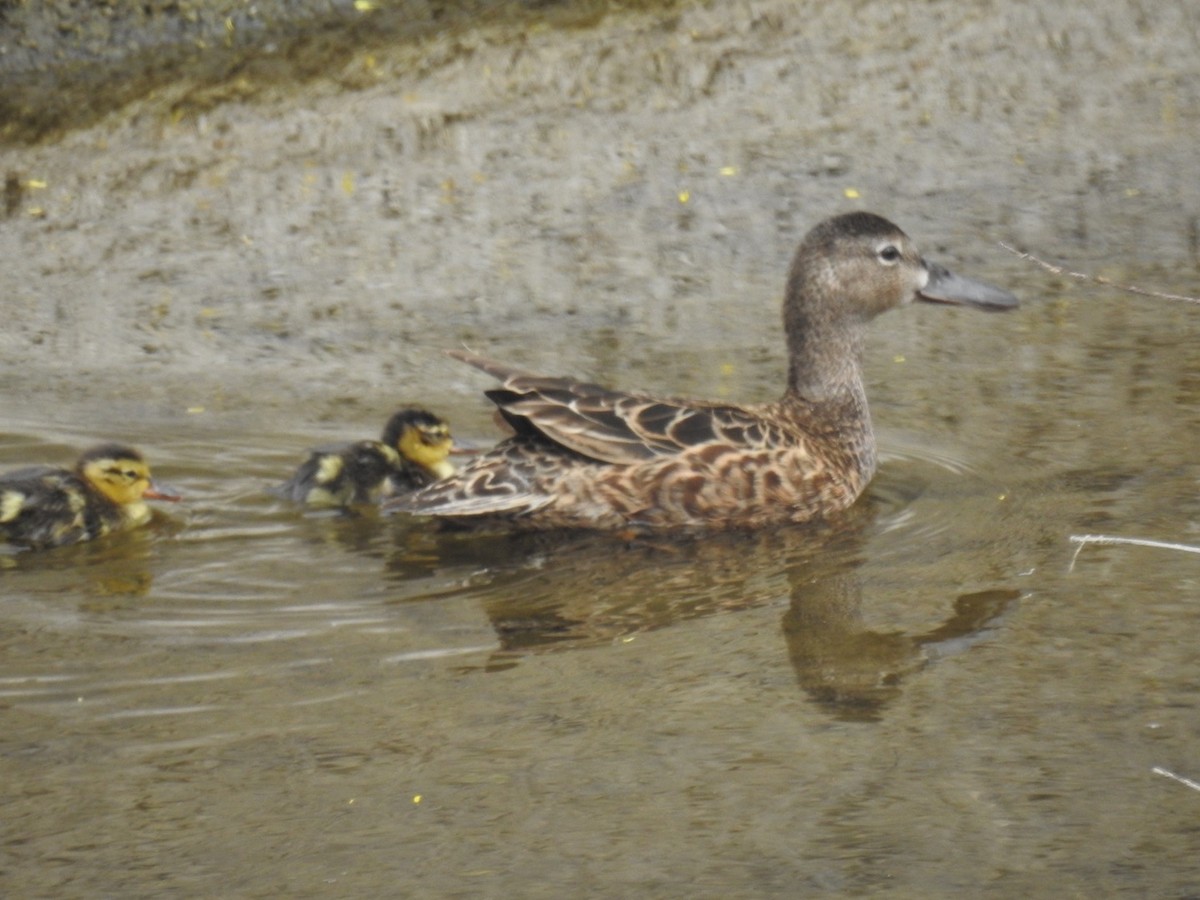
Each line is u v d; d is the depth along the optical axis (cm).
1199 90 1889
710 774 797
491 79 1903
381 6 2062
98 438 1295
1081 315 1488
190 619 980
